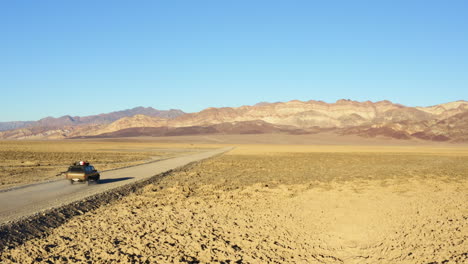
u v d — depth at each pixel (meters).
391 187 29.97
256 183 32.81
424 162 63.00
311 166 53.19
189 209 20.84
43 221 16.14
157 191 27.17
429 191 27.38
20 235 14.23
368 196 25.44
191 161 57.62
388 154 93.44
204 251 13.49
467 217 16.91
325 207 21.88
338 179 36.25
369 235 15.84
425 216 17.97
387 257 12.87
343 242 15.25
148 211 19.91
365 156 82.44
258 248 14.20
